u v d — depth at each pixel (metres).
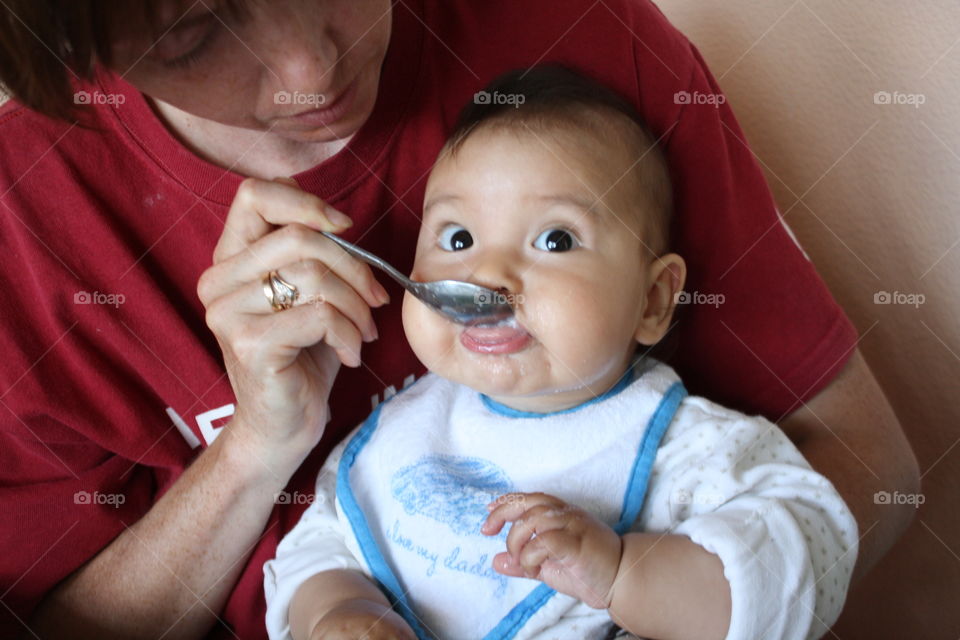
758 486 0.75
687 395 0.84
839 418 0.88
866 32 1.04
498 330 0.73
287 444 0.78
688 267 0.87
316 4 0.61
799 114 1.12
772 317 0.87
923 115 1.01
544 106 0.79
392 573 0.79
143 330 0.80
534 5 0.87
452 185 0.78
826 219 1.12
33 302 0.79
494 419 0.84
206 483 0.81
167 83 0.62
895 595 1.12
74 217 0.78
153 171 0.78
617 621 0.69
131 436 0.82
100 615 0.83
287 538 0.85
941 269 1.03
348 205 0.81
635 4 0.90
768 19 1.12
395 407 0.87
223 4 0.57
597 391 0.82
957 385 1.04
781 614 0.68
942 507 1.07
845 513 0.74
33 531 0.81
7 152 0.77
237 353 0.71
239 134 0.77
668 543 0.70
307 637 0.75
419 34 0.81
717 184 0.87
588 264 0.73
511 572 0.70
